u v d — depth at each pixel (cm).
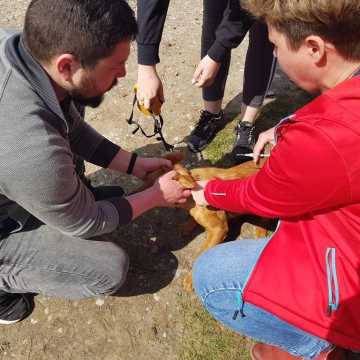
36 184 141
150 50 205
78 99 156
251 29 236
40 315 209
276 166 133
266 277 148
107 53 139
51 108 144
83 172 232
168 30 383
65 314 209
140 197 186
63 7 130
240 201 157
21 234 179
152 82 212
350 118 115
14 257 179
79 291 195
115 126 296
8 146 136
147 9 195
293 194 133
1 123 136
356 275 136
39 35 133
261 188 144
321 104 120
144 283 220
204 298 172
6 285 187
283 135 130
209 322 205
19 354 198
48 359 196
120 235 238
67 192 150
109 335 203
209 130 282
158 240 236
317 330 141
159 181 190
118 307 211
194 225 234
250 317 161
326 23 113
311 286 143
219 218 209
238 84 329
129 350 198
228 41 212
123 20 138
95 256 186
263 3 121
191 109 308
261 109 309
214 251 178
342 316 139
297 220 152
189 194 192
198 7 419
